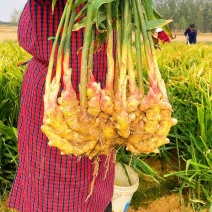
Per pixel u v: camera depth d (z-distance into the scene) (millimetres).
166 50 5875
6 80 2918
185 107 2984
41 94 1402
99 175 1627
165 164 3100
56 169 1479
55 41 917
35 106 1436
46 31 1337
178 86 3141
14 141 2502
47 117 872
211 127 2547
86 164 1518
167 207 2609
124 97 846
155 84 873
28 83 1469
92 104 857
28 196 1590
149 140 900
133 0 876
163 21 873
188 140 3000
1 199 2502
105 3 910
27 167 1551
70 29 899
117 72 915
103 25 933
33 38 1362
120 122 844
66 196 1522
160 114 881
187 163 2348
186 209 2547
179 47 6793
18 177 1637
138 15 877
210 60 4488
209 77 3039
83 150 904
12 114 2764
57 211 1540
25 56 4109
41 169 1498
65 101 861
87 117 874
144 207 2615
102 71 1456
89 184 1565
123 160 2768
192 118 2871
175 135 2754
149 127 875
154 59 879
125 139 918
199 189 2490
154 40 1100
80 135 889
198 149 2496
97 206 1669
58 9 1320
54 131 881
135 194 2727
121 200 2271
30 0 1320
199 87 2727
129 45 860
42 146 1465
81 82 872
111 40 883
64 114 863
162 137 905
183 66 4145
